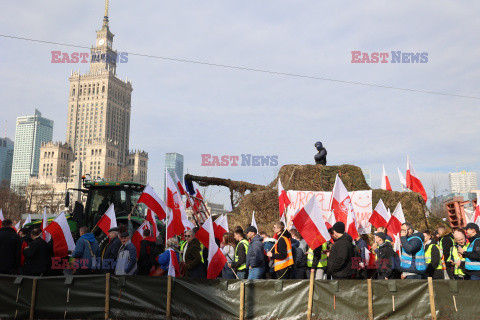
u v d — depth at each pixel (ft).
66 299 28.66
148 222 37.91
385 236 30.73
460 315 24.52
